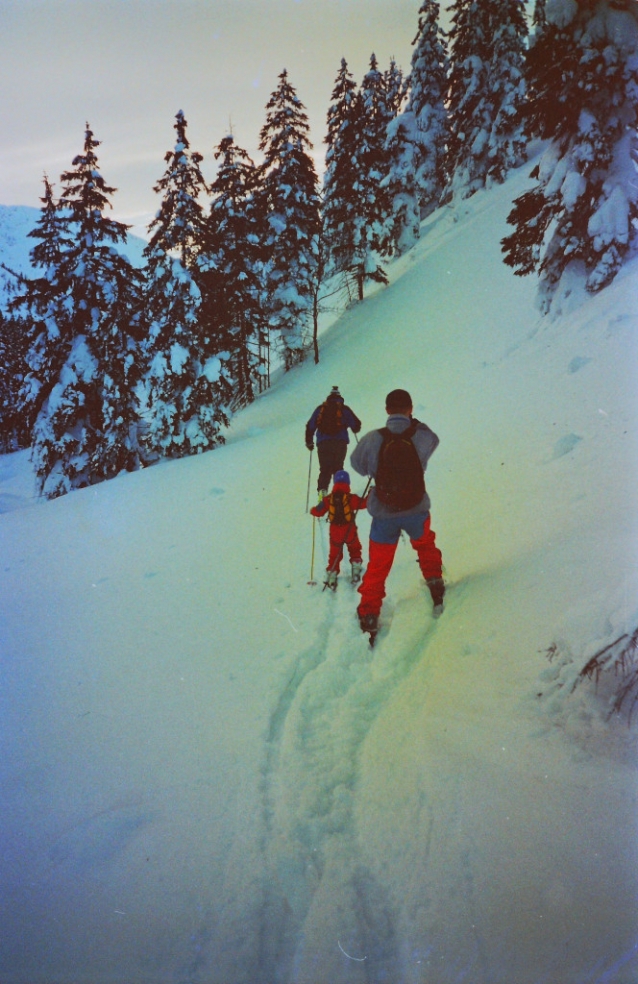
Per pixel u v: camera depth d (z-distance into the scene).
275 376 31.45
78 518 10.05
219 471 11.97
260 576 5.71
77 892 2.33
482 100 30.53
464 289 22.06
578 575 3.14
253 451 13.50
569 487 4.73
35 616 5.70
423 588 4.43
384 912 2.01
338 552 5.10
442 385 13.27
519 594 3.35
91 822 2.72
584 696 2.32
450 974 1.65
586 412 6.38
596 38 10.21
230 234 25.27
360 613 4.01
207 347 18.84
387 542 4.02
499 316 16.89
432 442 4.10
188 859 2.44
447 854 2.04
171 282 17.66
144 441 19.70
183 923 2.14
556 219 11.53
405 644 3.78
